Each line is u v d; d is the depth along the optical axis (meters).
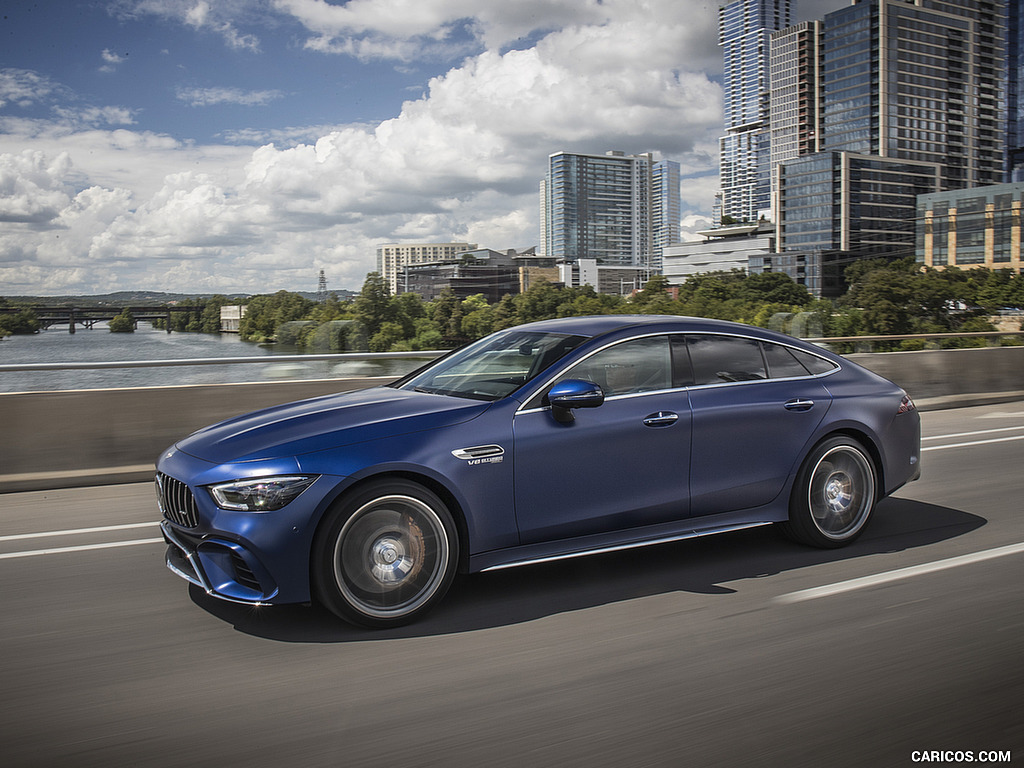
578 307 166.62
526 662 3.31
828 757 2.54
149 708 2.94
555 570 4.55
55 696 3.05
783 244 198.75
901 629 3.60
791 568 4.54
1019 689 2.99
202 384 7.95
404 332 62.56
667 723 2.77
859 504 4.99
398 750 2.62
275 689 3.09
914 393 12.42
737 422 4.55
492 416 3.97
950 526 5.43
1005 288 127.06
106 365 7.38
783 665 3.24
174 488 3.75
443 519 3.78
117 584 4.43
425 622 3.78
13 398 7.14
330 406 4.23
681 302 178.12
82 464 7.35
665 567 4.59
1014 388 13.41
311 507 3.52
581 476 4.11
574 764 2.51
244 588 3.55
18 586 4.41
